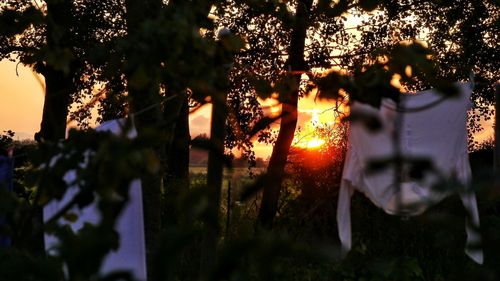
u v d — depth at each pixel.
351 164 4.40
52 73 10.93
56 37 3.32
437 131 4.68
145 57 2.33
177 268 6.55
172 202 1.67
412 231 6.62
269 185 1.92
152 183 5.66
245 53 12.64
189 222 1.61
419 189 3.93
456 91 2.11
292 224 7.45
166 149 6.14
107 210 1.90
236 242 1.38
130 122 2.28
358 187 4.40
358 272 6.60
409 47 2.89
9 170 4.92
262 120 2.69
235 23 12.25
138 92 4.51
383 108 3.25
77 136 2.55
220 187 4.70
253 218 7.88
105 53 4.45
